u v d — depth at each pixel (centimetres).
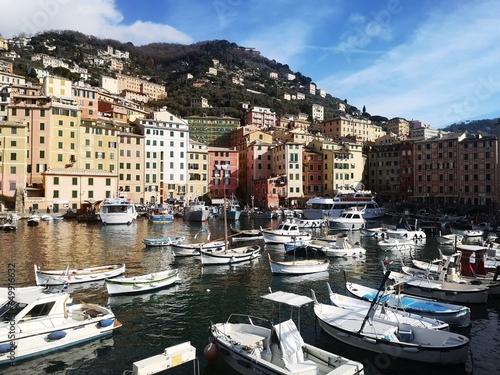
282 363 1523
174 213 10094
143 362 1437
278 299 1794
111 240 5503
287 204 11481
